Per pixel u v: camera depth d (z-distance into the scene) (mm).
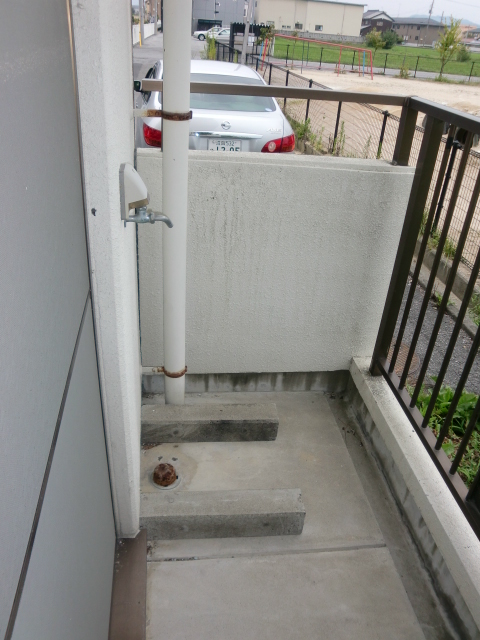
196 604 1534
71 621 840
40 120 669
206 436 2078
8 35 530
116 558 1593
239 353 2252
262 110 4957
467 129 1418
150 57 13062
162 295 2064
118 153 1192
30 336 598
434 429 2324
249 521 1713
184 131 1574
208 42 23516
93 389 1177
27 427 575
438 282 4070
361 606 1563
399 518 1850
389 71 29812
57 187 779
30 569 577
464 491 1523
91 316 1161
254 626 1488
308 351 2283
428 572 1668
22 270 570
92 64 945
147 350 2219
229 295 2098
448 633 1511
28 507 572
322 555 1707
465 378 1500
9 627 487
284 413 2291
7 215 514
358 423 2268
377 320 2232
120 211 1231
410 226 1853
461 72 31250
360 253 2057
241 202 1903
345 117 9078
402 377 1922
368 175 1893
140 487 1866
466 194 5152
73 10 899
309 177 1875
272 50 31641
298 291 2119
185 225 1719
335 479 1986
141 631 1418
